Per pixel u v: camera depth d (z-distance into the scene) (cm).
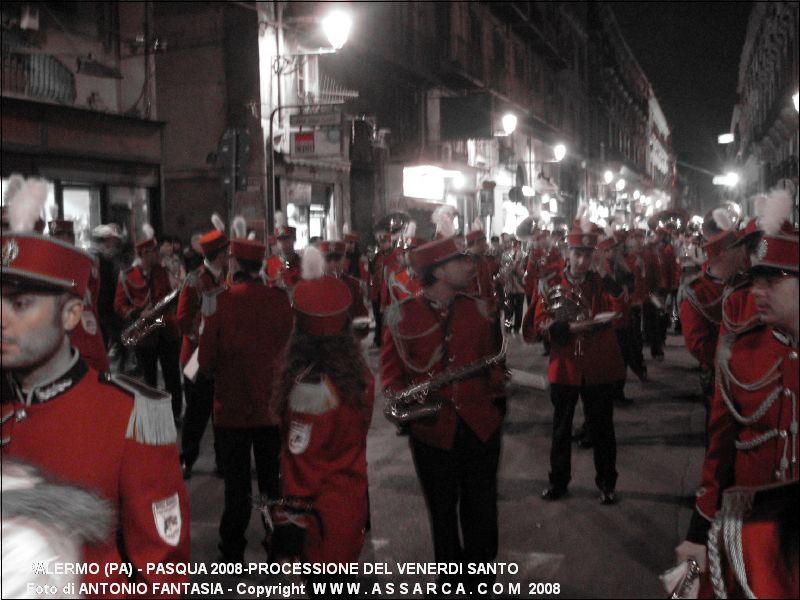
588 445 793
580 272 614
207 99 1919
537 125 4450
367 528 553
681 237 1920
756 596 185
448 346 430
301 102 2034
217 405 505
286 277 980
